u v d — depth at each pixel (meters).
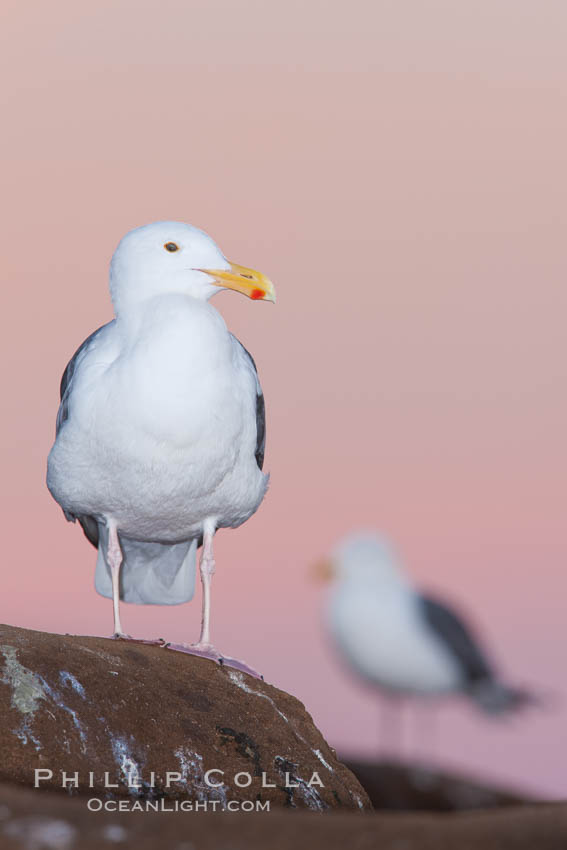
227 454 11.98
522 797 13.90
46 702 9.53
